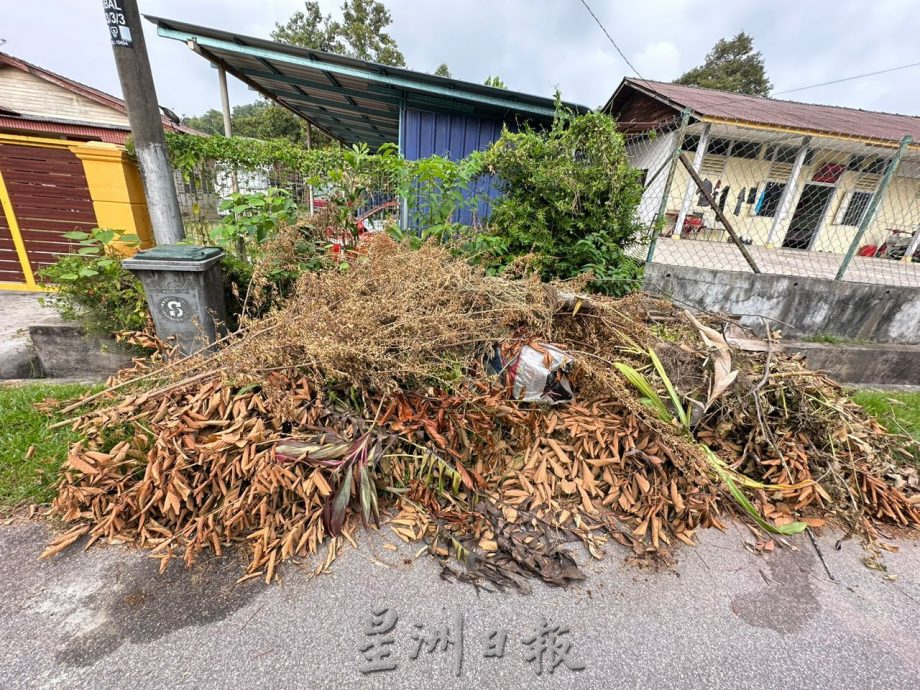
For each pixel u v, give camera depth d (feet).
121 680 3.82
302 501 5.62
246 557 5.12
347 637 4.31
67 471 5.51
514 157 11.54
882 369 12.67
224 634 4.26
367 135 36.55
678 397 7.02
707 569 5.56
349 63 15.81
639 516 6.07
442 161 10.91
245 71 20.40
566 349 7.23
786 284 12.76
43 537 5.23
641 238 12.78
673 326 8.95
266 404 5.98
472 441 6.22
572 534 5.84
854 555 6.05
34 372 9.29
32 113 34.99
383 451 5.70
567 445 6.64
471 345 7.05
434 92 16.55
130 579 4.78
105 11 8.73
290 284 10.23
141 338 8.54
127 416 5.90
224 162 12.81
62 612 4.38
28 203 12.44
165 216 10.41
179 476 5.19
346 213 10.54
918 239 29.86
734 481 6.42
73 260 9.23
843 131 21.85
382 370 6.07
